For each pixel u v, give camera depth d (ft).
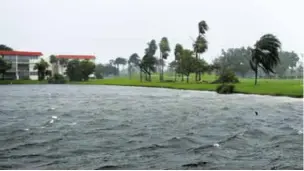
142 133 85.66
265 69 326.85
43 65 586.45
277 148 69.05
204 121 106.11
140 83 458.91
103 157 62.64
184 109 141.38
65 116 120.98
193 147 70.23
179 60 463.42
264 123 101.60
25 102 185.57
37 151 67.31
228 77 352.08
